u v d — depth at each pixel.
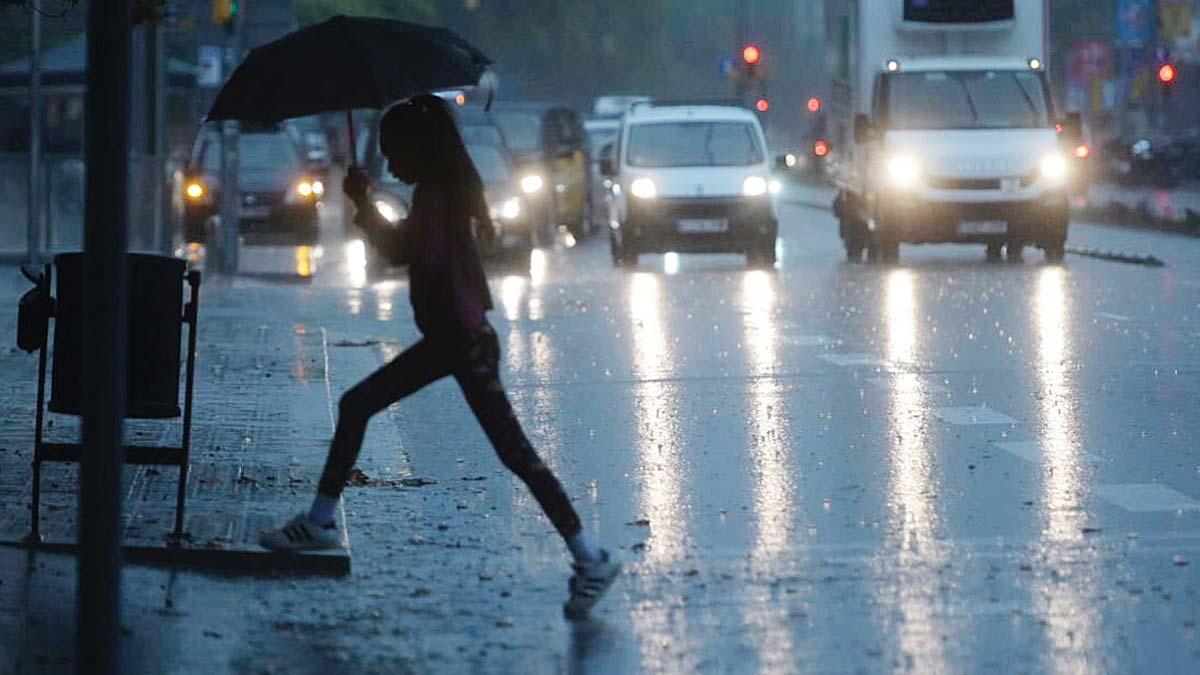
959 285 63.00
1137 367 39.75
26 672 17.14
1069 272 68.94
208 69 75.81
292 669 17.56
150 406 21.47
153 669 17.50
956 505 25.17
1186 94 181.12
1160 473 27.41
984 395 35.75
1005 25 78.06
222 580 21.08
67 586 20.44
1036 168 73.94
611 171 79.44
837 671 17.38
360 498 25.78
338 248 87.44
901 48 78.25
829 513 24.77
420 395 36.53
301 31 20.89
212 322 49.91
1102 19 186.12
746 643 18.39
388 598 20.36
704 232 75.25
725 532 23.66
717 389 37.16
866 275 68.94
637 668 17.56
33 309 21.70
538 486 19.67
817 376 38.94
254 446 29.11
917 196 73.88
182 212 83.62
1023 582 20.75
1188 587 20.48
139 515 23.41
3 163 71.25
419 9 166.12
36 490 22.11
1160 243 85.88
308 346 43.84
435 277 20.03
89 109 14.11
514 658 17.95
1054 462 28.36
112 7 14.05
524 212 78.62
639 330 48.81
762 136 79.00
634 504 25.53
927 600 20.00
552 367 41.00
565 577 21.34
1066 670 17.34
